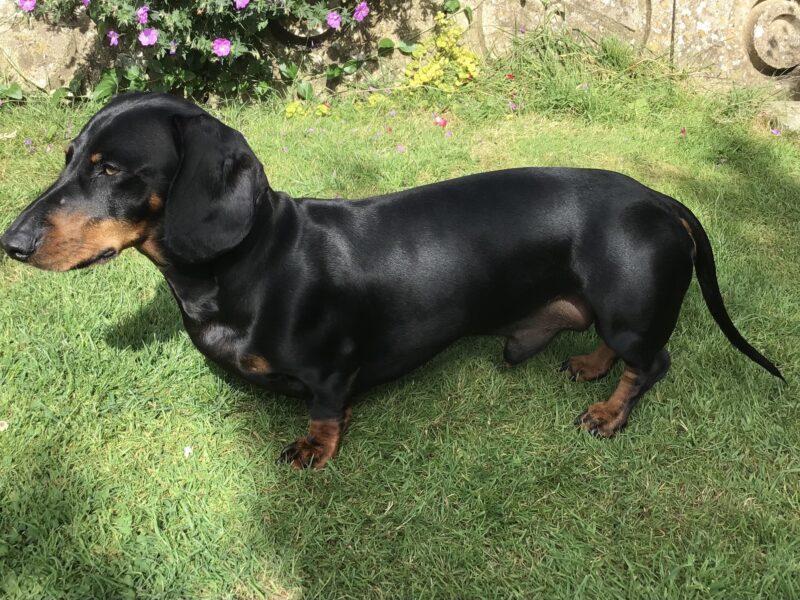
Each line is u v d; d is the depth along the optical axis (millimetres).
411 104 1289
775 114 1308
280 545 560
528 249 616
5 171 1018
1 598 500
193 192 518
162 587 521
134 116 515
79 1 1158
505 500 601
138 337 743
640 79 1350
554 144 1195
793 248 974
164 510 575
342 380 618
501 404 700
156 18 1134
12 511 559
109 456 616
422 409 694
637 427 672
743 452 649
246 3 1118
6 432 621
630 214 603
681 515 593
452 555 558
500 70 1354
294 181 1036
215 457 630
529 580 542
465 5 1333
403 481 616
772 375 720
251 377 618
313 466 623
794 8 1353
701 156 1194
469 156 1141
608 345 629
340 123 1223
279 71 1312
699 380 720
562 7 1368
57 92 1185
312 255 584
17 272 828
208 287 574
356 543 564
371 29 1318
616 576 543
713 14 1344
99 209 512
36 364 685
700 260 642
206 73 1267
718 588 531
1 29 1172
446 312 623
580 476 628
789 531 576
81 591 507
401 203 627
